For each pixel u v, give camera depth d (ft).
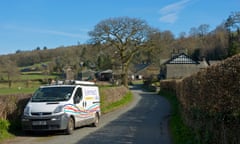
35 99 45.14
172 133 43.32
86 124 49.37
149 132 44.86
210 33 311.06
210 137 25.93
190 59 231.30
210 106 26.76
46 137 40.65
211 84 26.48
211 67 27.40
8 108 42.80
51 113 41.52
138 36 180.24
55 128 41.37
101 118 66.28
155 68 342.44
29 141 37.55
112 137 40.29
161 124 54.75
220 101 23.35
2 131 39.32
